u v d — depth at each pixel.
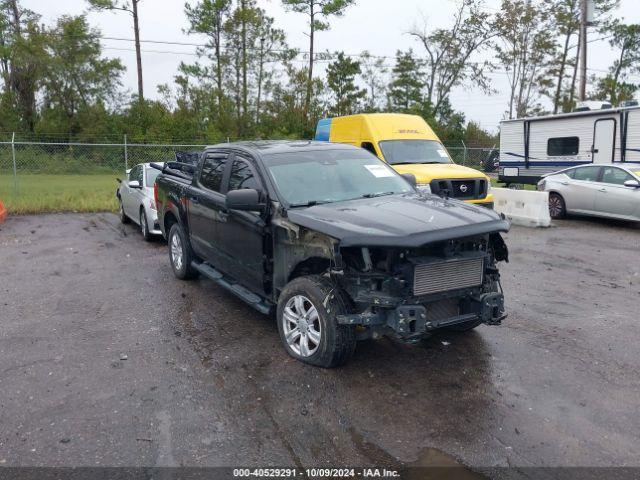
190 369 4.63
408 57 45.34
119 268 8.37
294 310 4.82
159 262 8.76
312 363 4.61
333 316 4.34
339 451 3.43
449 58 43.41
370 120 12.70
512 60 42.91
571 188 13.16
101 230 12.12
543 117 17.16
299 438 3.58
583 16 24.98
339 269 4.23
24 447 3.50
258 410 3.93
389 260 4.19
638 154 14.52
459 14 42.06
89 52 48.44
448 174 11.04
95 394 4.20
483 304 4.46
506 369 4.58
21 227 12.61
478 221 4.36
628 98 46.62
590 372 4.53
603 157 15.46
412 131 12.77
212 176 6.35
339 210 4.63
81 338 5.39
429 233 4.07
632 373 4.50
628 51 51.91
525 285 7.25
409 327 4.13
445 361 4.74
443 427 3.69
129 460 3.35
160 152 26.00
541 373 4.51
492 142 39.94
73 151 25.20
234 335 5.41
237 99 47.28
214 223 6.07
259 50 47.81
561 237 11.00
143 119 43.75
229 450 3.45
